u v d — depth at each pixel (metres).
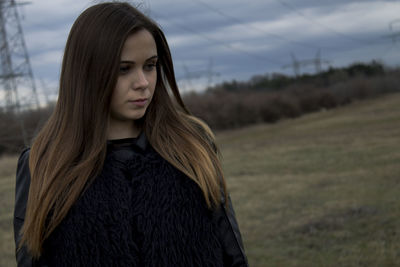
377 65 69.81
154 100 1.62
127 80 1.46
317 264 5.50
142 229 1.42
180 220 1.45
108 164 1.49
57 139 1.50
